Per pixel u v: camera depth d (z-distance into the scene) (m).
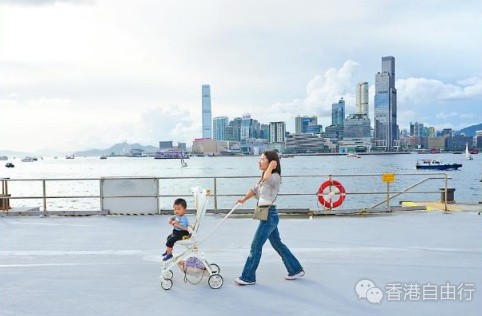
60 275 6.77
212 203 44.72
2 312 5.30
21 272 6.93
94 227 10.61
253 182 94.94
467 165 161.88
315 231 9.89
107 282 6.42
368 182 90.12
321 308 5.36
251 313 5.21
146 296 5.82
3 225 10.91
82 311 5.32
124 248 8.48
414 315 5.15
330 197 12.29
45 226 10.76
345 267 7.05
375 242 8.76
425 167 128.75
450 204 13.79
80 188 87.69
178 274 6.83
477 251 8.01
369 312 5.23
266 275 6.68
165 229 10.34
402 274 6.67
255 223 11.00
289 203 47.88
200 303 5.55
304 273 6.55
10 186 95.06
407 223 10.78
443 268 6.95
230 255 7.90
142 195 12.41
